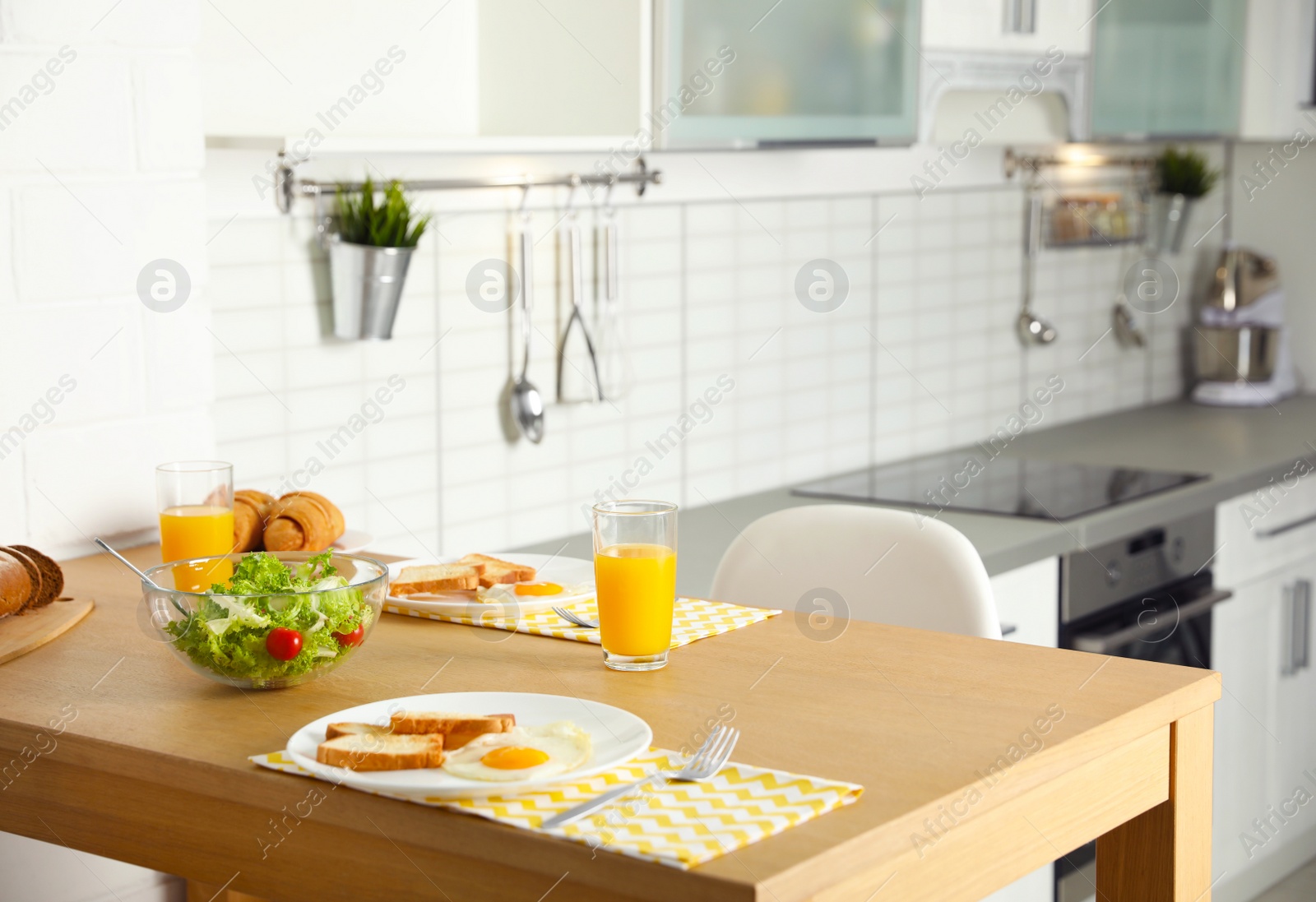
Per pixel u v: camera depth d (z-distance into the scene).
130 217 1.70
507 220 2.34
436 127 2.24
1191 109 3.17
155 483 1.77
